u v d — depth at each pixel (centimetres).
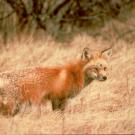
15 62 2970
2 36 3769
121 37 3878
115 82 2711
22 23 3978
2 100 2266
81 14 4275
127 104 2434
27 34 3803
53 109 2336
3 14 4016
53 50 3228
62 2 4238
